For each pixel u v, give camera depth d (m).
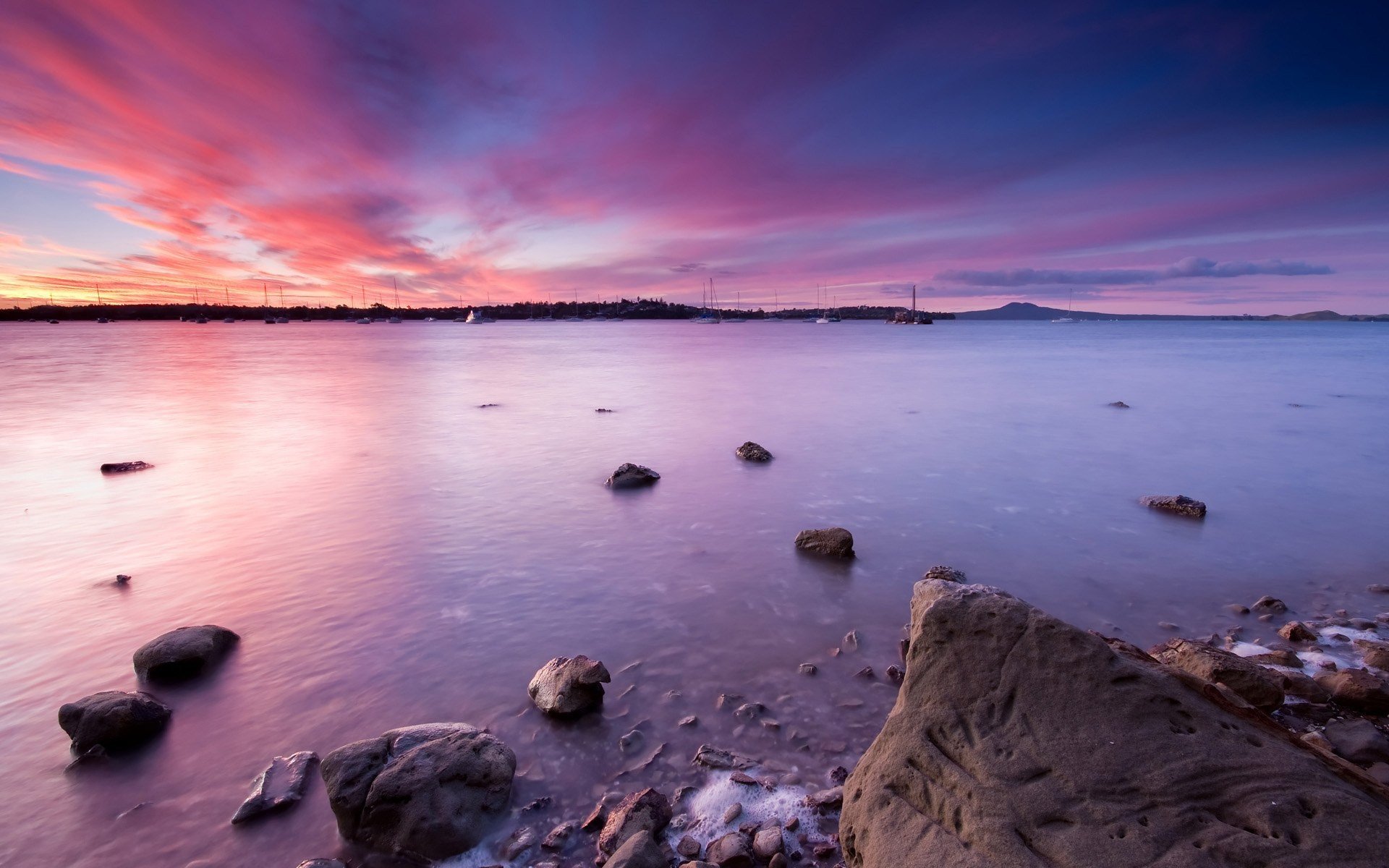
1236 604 8.55
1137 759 3.70
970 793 3.80
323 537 11.57
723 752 5.68
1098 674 4.12
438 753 5.16
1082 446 18.98
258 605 8.85
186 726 6.27
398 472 16.33
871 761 4.39
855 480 15.32
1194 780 3.55
